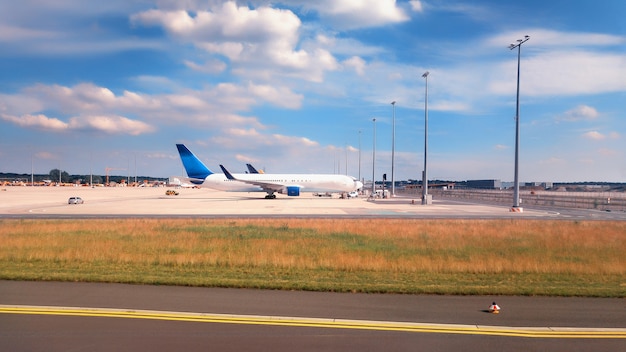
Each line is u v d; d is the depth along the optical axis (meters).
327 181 88.75
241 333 9.15
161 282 14.10
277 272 16.97
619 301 12.28
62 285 13.72
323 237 28.05
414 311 11.05
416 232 30.81
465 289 13.46
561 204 75.38
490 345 8.63
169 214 47.38
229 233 29.78
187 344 8.48
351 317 10.44
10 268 17.08
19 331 9.12
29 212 49.31
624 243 25.94
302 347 8.38
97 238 26.67
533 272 17.28
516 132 54.44
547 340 8.96
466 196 116.06
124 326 9.52
